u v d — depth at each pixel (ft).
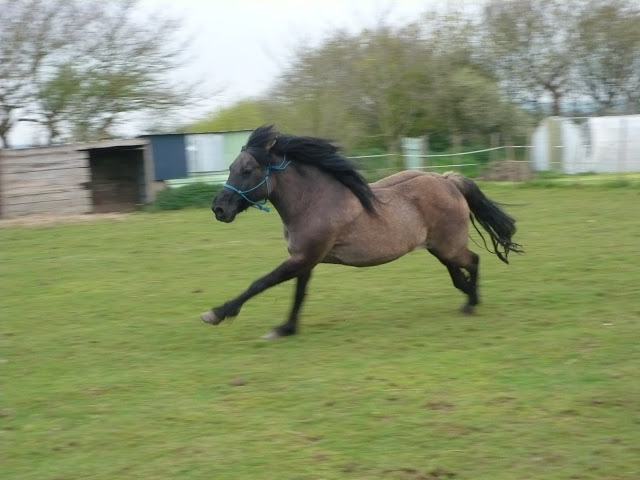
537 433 18.16
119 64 106.93
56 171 79.77
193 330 29.60
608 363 23.24
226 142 94.73
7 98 102.27
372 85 107.86
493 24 129.39
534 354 24.38
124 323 31.12
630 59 131.85
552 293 33.53
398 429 18.65
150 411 20.53
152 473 16.78
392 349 25.66
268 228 61.77
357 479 16.15
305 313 31.83
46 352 26.94
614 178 88.74
